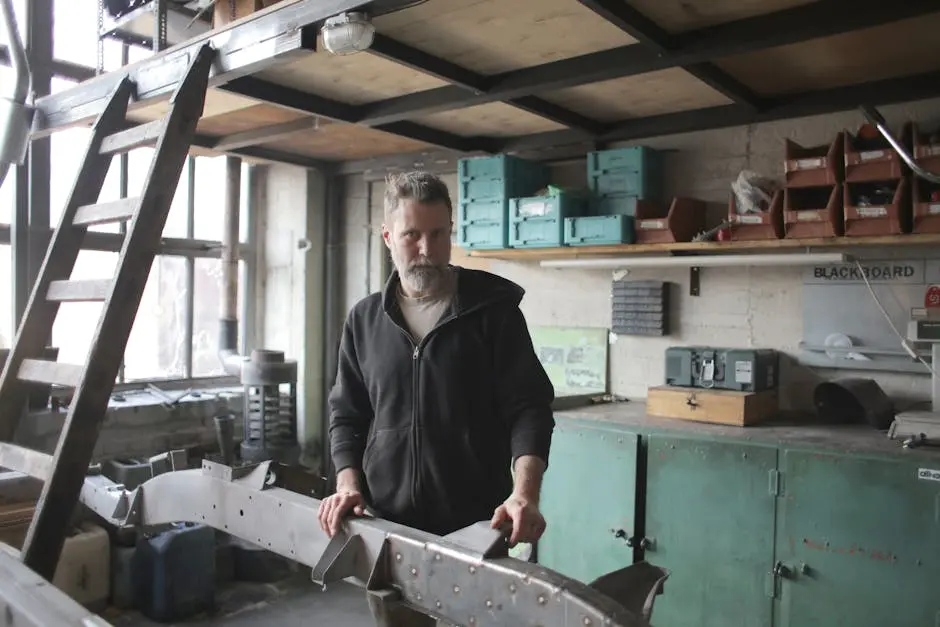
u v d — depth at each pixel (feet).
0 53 11.56
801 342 10.96
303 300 15.88
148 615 11.62
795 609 9.05
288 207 16.17
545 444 4.99
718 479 9.59
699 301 11.89
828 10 7.50
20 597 4.84
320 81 10.25
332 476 8.48
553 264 12.46
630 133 12.16
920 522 8.25
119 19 9.18
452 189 14.37
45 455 6.61
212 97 10.69
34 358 7.63
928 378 10.10
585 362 13.05
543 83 9.47
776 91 10.63
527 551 11.35
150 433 13.50
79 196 7.95
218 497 5.86
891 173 9.09
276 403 13.88
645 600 4.02
